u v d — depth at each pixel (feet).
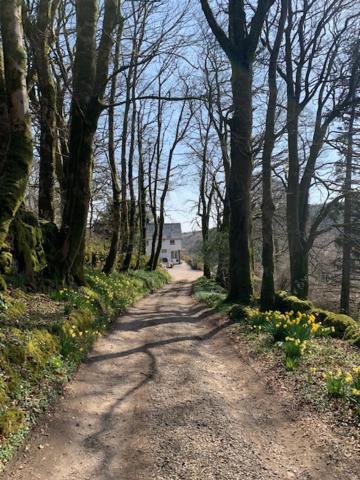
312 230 51.90
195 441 13.84
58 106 51.19
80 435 14.38
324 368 19.53
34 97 49.96
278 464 12.44
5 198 25.53
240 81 39.96
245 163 42.09
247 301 41.42
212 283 78.23
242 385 19.47
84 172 34.71
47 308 25.14
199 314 42.32
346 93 51.29
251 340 26.58
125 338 28.91
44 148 42.29
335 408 15.38
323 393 16.66
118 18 39.24
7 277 26.35
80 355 21.83
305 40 49.78
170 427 14.87
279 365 20.97
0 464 11.74
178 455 12.96
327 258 81.71
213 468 12.23
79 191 34.63
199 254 86.48
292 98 47.65
